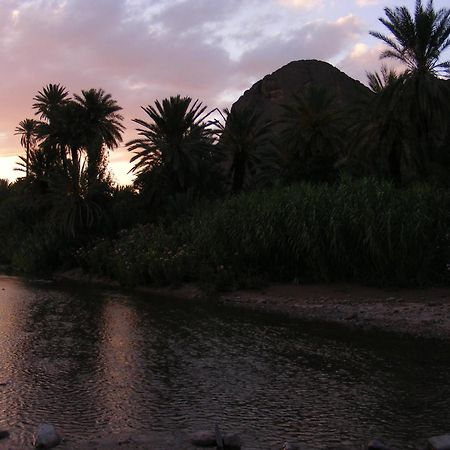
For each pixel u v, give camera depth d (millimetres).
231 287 20078
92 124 47000
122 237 30422
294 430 6109
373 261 18125
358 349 10609
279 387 7906
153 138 35344
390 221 17359
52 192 41562
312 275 19812
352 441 5766
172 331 12664
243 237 21078
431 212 18016
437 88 24906
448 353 10203
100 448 5531
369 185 19422
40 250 35125
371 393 7590
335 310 15367
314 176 31031
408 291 17078
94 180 35562
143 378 8391
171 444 5648
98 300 19109
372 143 27906
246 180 40812
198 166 35875
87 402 7152
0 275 32938
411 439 5816
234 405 7051
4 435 5871
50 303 18000
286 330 12828
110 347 10750
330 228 18516
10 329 12688
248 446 5609
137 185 36344
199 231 24094
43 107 59250
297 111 33375
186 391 7691
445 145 29000
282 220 20156
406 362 9477
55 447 5551
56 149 47219
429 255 17562
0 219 47094
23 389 7730
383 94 25953
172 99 35562
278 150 37781
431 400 7238
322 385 8016
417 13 25938
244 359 9742
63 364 9250
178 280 22703
